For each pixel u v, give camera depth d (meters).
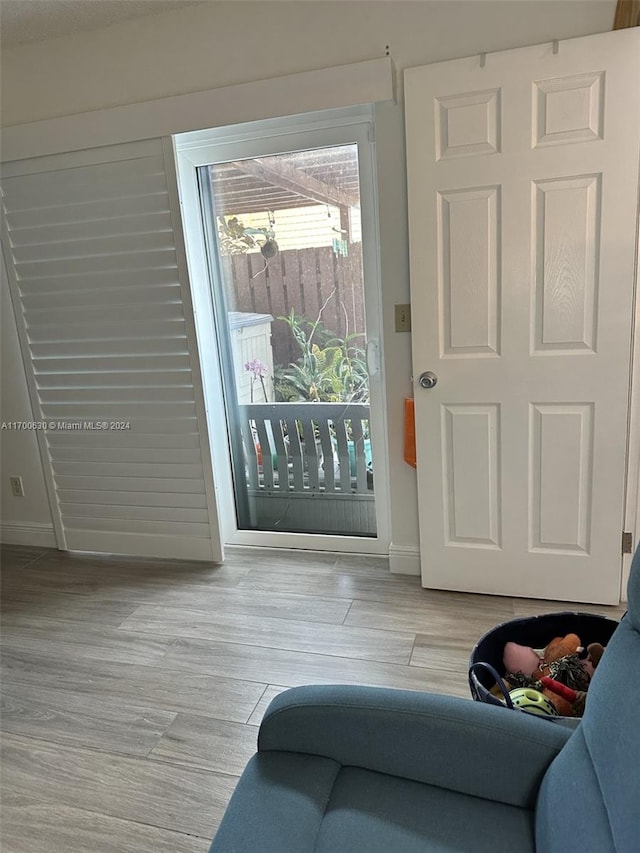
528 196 2.09
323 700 1.16
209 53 2.37
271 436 2.97
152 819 1.57
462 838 1.00
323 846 0.99
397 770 1.13
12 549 3.27
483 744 1.08
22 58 2.59
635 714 0.88
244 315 2.84
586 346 2.15
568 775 0.97
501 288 2.18
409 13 2.13
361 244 2.58
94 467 3.02
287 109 2.32
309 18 2.24
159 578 2.85
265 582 2.73
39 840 1.53
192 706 1.98
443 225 2.20
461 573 2.50
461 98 2.08
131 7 2.32
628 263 2.04
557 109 2.00
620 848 0.79
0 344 3.05
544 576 2.40
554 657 1.64
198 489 2.89
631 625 1.02
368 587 2.63
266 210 2.68
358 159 2.46
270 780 1.10
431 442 2.40
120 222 2.64
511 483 2.35
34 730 1.91
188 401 2.78
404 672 2.06
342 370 2.76
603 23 1.97
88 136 2.57
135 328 2.76
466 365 2.29
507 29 2.05
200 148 2.62
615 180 2.00
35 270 2.82
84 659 2.26
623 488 2.23
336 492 2.94
